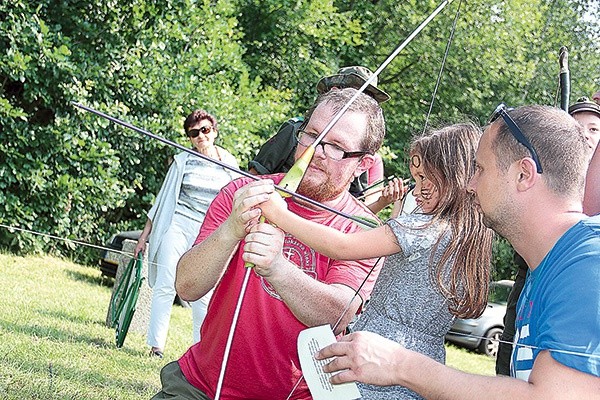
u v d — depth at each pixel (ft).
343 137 9.25
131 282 22.39
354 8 61.11
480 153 6.70
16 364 17.21
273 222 8.52
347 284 9.23
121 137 43.01
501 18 60.29
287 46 56.29
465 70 59.36
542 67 63.36
